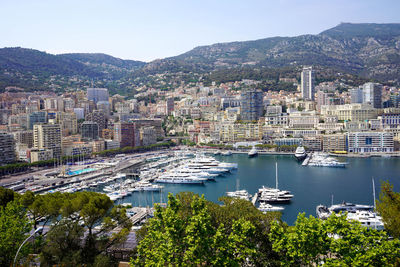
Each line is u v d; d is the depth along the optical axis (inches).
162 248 2977.4
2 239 3454.7
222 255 2935.5
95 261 3531.0
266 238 3444.9
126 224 4345.5
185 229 3036.4
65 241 3814.0
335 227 2861.7
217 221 3779.5
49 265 3614.7
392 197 3154.5
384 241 2637.8
